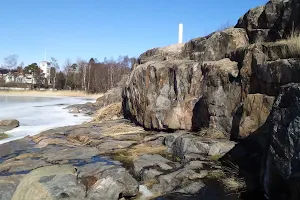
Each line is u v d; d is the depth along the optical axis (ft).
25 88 172.65
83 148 31.53
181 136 28.89
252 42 30.86
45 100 108.37
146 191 20.95
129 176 21.71
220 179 20.99
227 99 27.22
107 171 22.04
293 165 14.02
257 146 22.07
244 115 23.79
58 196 18.11
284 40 24.18
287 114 14.94
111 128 41.09
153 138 33.58
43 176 19.52
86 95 141.38
